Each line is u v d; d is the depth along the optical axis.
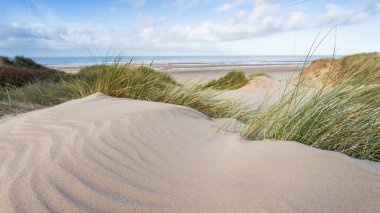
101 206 1.30
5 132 2.22
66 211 1.26
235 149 1.94
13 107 4.30
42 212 1.24
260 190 1.39
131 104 3.15
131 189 1.44
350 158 1.69
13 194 1.35
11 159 1.73
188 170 1.66
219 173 1.61
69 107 2.91
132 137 2.12
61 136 2.08
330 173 1.48
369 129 2.11
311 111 2.14
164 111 2.92
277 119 2.23
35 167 1.61
